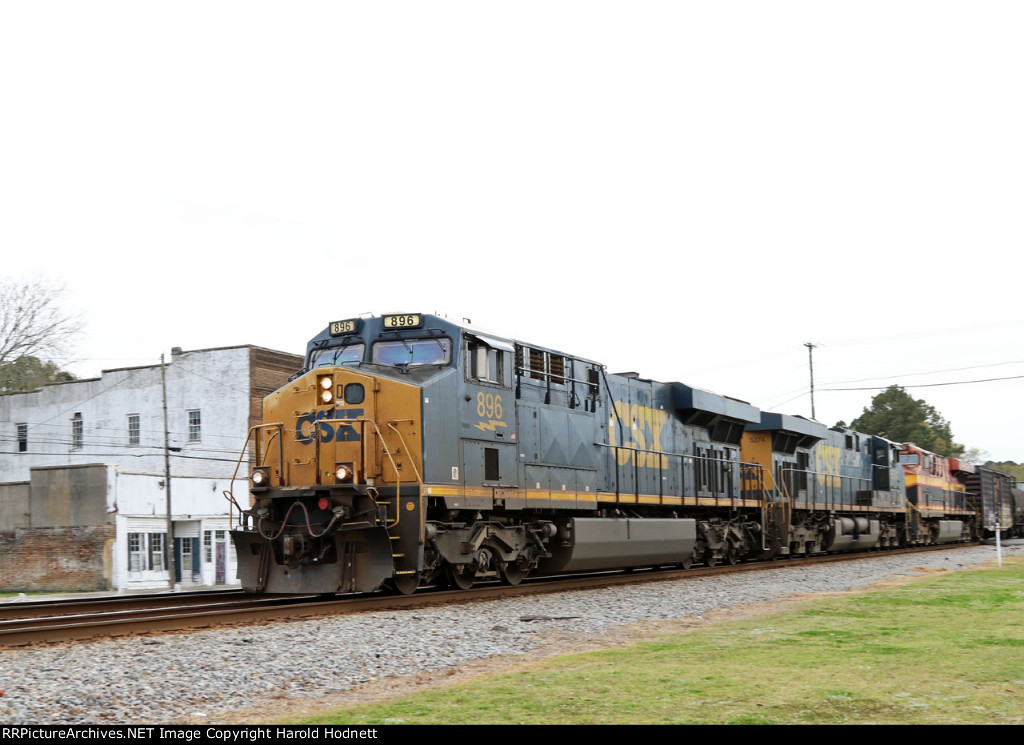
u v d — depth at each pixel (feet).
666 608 46.62
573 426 62.13
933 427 330.75
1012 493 192.13
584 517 63.46
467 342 52.34
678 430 78.43
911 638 35.35
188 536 116.67
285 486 50.03
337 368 50.11
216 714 24.02
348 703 25.25
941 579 65.16
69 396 140.97
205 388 129.59
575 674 28.07
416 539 47.01
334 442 49.06
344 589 46.88
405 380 49.80
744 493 88.43
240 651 31.89
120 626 37.04
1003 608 45.47
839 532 103.35
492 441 53.42
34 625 39.75
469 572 52.95
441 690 26.17
